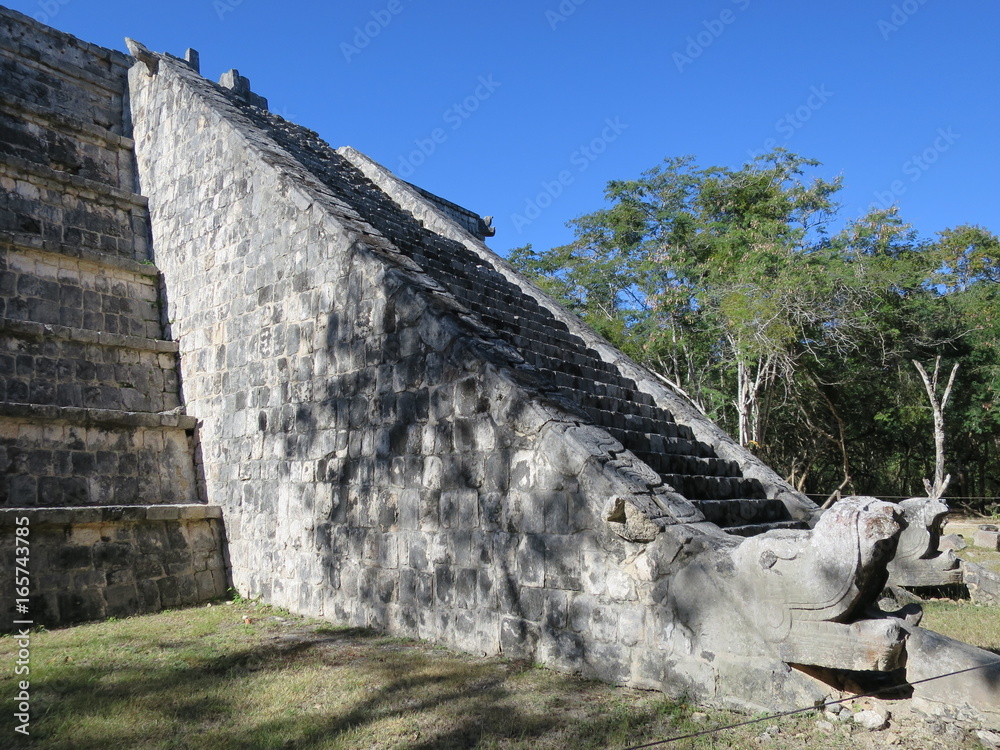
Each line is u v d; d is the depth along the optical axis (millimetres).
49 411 8227
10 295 9156
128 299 10406
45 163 10820
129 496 8820
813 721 4191
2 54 10906
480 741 4133
